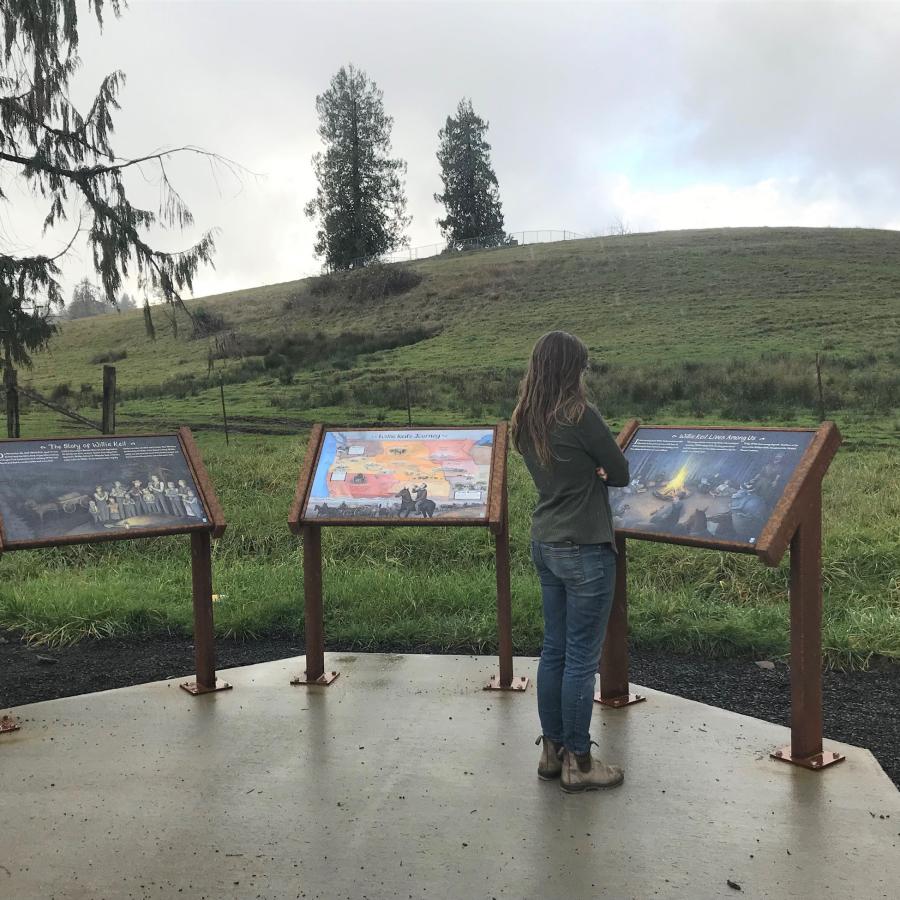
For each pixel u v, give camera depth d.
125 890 2.57
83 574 7.64
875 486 9.88
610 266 47.41
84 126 12.61
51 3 11.98
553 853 2.75
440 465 4.45
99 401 26.47
